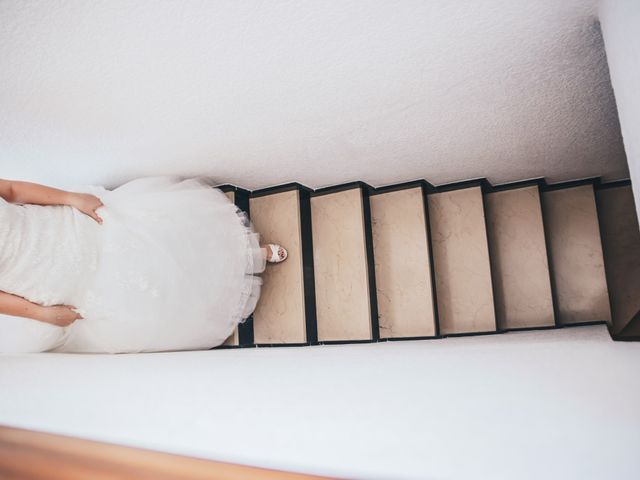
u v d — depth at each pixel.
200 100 2.41
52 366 1.62
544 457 0.51
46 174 3.34
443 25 1.87
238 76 2.18
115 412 0.84
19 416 0.83
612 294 4.69
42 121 2.54
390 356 1.77
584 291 4.58
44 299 1.96
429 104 2.60
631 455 0.50
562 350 1.64
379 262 4.49
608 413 0.68
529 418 0.68
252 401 0.91
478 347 2.07
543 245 4.45
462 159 3.69
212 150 3.16
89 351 2.32
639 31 1.17
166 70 2.10
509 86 2.43
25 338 2.20
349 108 2.60
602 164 4.08
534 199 4.48
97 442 0.65
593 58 2.18
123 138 2.84
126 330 2.24
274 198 4.29
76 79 2.13
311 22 1.80
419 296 4.33
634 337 2.50
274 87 2.31
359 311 4.27
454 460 0.52
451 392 0.91
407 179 4.29
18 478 0.53
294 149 3.25
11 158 3.00
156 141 2.92
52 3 1.64
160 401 0.94
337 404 0.85
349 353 2.09
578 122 2.99
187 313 2.46
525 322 4.48
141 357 2.02
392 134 3.04
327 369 1.38
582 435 0.58
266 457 0.56
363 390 0.98
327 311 4.38
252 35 1.87
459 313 4.43
